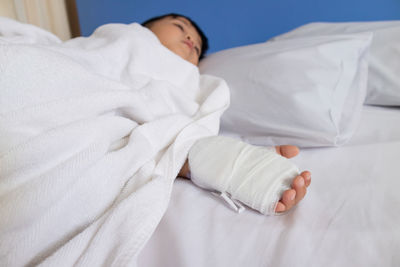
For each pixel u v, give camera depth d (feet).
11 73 1.58
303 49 2.69
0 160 1.40
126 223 1.35
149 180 1.68
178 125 2.08
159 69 2.68
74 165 1.47
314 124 2.38
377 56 3.17
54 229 1.37
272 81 2.58
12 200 1.30
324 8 4.83
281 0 4.95
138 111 1.98
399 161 2.15
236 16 5.22
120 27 2.85
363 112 3.22
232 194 1.69
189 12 5.37
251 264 1.34
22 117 1.53
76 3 5.43
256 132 2.71
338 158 2.30
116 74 2.42
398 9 4.55
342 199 1.75
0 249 1.24
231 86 2.81
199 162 1.88
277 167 1.74
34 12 4.64
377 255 1.31
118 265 1.26
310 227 1.51
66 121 1.66
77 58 2.20
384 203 1.68
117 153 1.67
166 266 1.39
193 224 1.57
